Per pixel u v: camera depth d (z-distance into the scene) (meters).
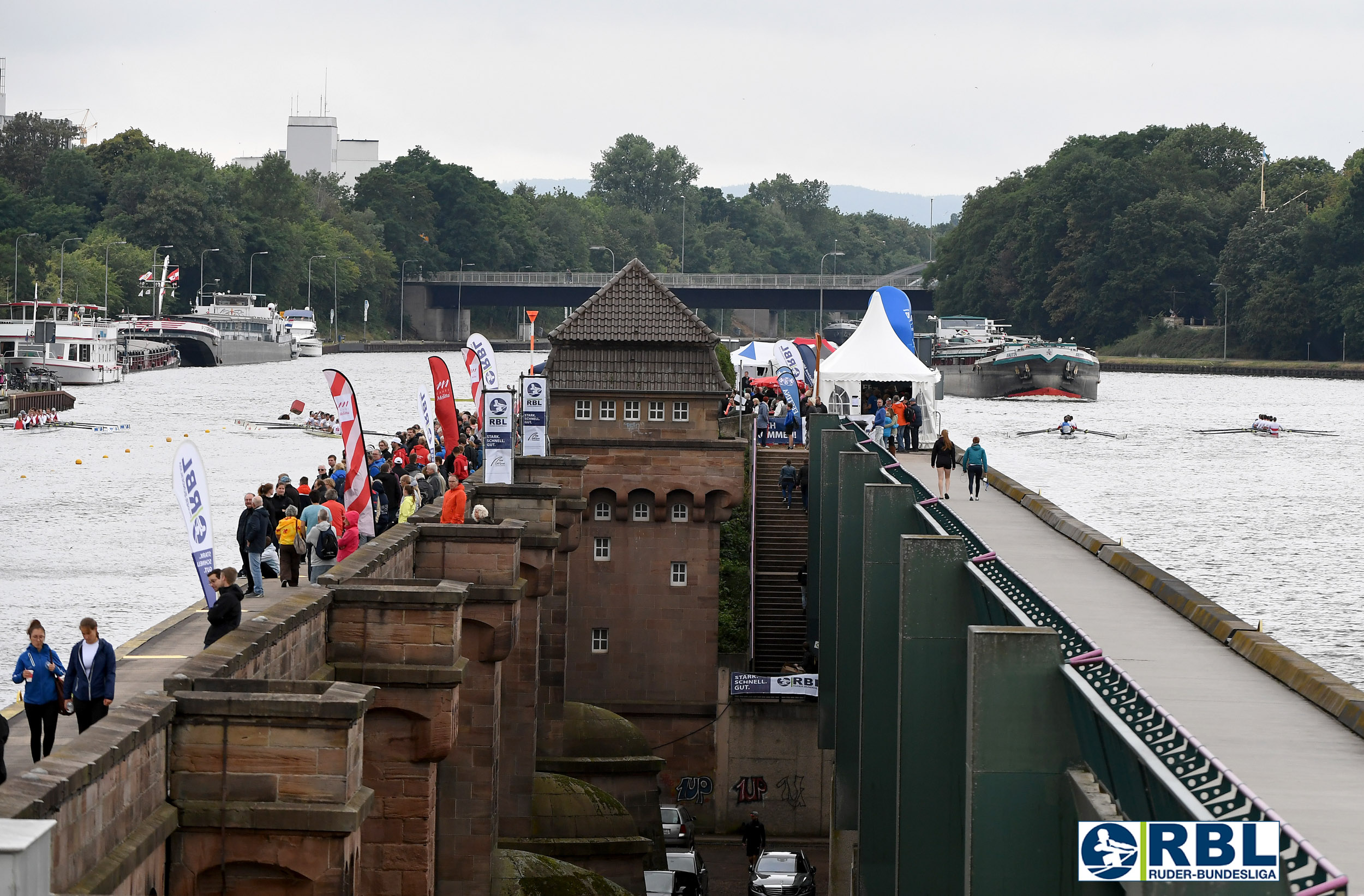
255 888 45.72
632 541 170.88
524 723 111.12
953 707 63.66
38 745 55.84
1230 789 32.50
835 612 134.12
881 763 83.81
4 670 128.00
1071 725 45.44
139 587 170.50
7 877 26.86
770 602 182.12
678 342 169.88
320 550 91.12
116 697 64.88
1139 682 62.31
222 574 66.25
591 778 134.25
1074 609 79.81
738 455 169.38
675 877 122.06
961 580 63.53
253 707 45.69
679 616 170.75
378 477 112.38
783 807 161.38
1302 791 46.84
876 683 83.62
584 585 170.75
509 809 111.56
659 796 141.25
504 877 99.12
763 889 118.81
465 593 65.25
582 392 169.00
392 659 64.50
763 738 161.50
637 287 173.12
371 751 64.25
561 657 138.50
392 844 64.38
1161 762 34.88
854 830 105.88
